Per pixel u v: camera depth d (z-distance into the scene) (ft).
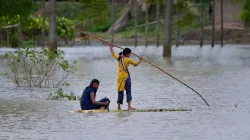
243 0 498.28
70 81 188.34
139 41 517.55
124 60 131.13
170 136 104.27
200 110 131.44
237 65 260.01
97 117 122.11
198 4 520.83
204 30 511.81
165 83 183.52
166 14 320.29
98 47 446.60
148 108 134.10
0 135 104.73
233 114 126.31
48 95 155.22
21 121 117.70
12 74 208.64
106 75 209.56
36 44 429.38
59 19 446.19
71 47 437.58
